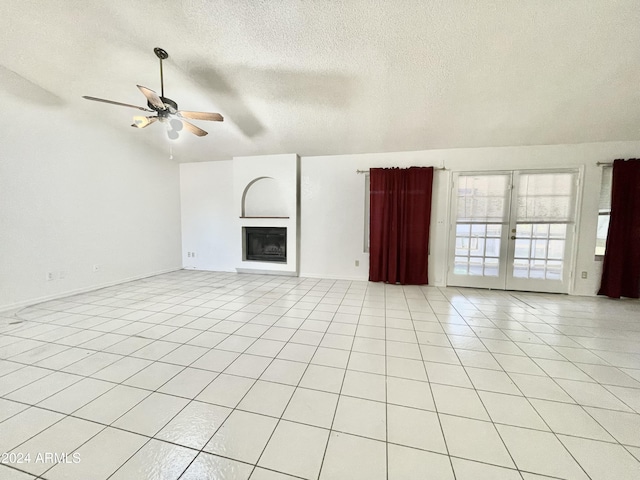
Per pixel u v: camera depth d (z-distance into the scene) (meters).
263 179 5.44
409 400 1.80
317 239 5.24
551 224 4.28
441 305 3.72
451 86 3.11
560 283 4.30
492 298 4.06
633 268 3.92
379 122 3.93
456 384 1.98
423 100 3.39
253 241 5.61
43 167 3.62
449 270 4.70
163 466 1.32
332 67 2.96
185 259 6.04
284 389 1.90
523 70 2.81
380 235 4.82
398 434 1.52
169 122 2.91
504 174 4.38
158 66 3.08
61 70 3.22
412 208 4.64
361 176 4.95
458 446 1.44
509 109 3.44
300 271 5.39
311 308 3.56
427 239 4.64
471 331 2.89
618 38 2.39
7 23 2.66
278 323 3.06
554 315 3.37
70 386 1.91
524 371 2.15
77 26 2.67
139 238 5.07
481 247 4.55
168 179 5.64
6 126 3.24
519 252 4.42
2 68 3.15
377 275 4.90
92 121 4.18
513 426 1.59
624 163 3.82
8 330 2.80
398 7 2.28
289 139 4.57
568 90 3.05
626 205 3.86
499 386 1.96
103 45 2.87
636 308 3.63
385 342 2.62
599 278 4.16
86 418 1.61
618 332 2.89
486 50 2.61
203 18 2.48
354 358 2.32
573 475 1.28
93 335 2.71
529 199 4.32
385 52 2.72
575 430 1.56
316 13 2.37
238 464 1.33
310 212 5.23
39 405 1.72
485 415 1.67
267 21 2.47
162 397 1.81
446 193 4.60
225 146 5.00
